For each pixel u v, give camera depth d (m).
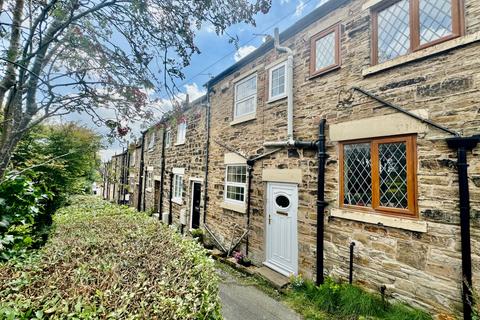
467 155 2.81
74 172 8.08
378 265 3.45
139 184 14.28
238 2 2.16
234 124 6.71
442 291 2.88
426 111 3.12
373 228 3.54
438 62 3.07
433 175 3.04
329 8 4.41
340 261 3.91
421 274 3.05
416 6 3.32
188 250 2.99
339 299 3.60
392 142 3.45
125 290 1.89
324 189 4.24
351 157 3.96
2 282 1.81
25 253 2.70
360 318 3.14
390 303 3.28
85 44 1.86
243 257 5.64
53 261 2.31
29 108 1.85
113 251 2.71
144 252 2.71
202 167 8.20
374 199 3.57
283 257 4.97
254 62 6.25
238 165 6.53
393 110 3.44
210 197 7.64
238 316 3.49
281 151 5.15
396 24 3.55
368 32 3.82
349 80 4.01
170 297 1.88
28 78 1.78
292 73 4.99
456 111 2.90
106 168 10.86
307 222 4.50
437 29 3.14
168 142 11.40
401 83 3.38
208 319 2.08
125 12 1.98
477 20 2.83
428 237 3.03
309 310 3.63
